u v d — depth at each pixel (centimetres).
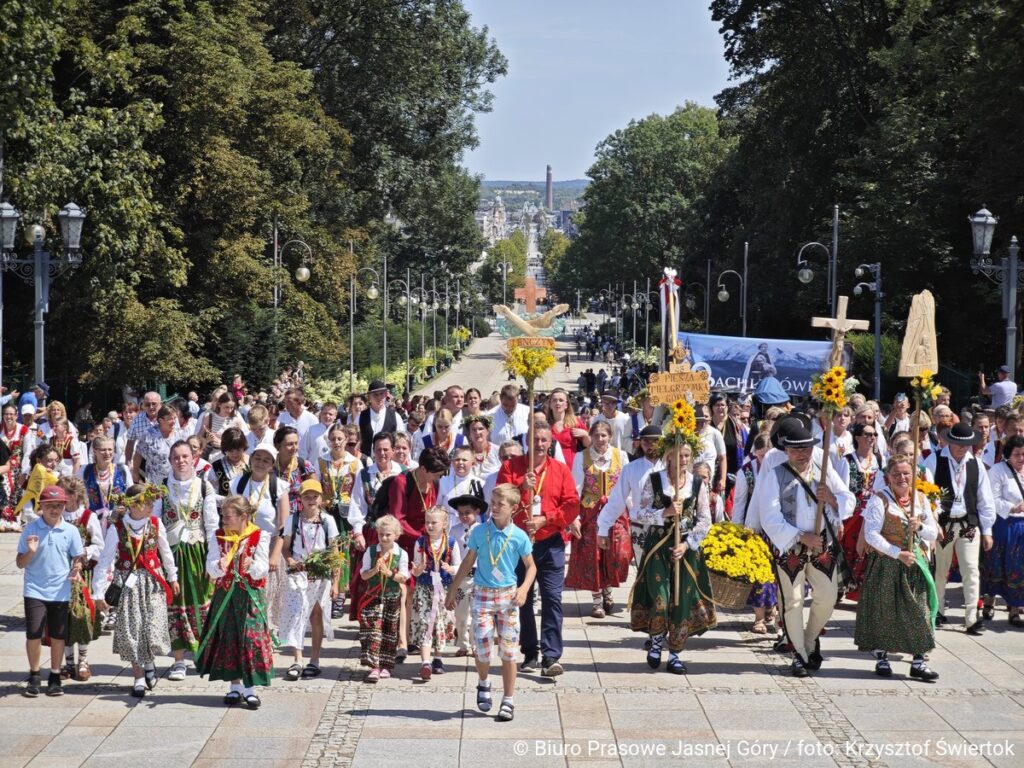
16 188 2947
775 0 5103
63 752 868
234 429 1205
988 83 3353
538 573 1072
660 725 934
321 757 859
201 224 3784
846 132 5034
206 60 3444
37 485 1320
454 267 10931
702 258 8362
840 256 4450
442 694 1017
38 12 2798
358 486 1171
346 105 5169
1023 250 3444
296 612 1057
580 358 11100
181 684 1046
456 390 1516
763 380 2588
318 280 4700
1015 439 1270
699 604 1084
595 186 11006
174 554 1055
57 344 3459
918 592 1058
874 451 1427
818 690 1030
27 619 998
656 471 1098
